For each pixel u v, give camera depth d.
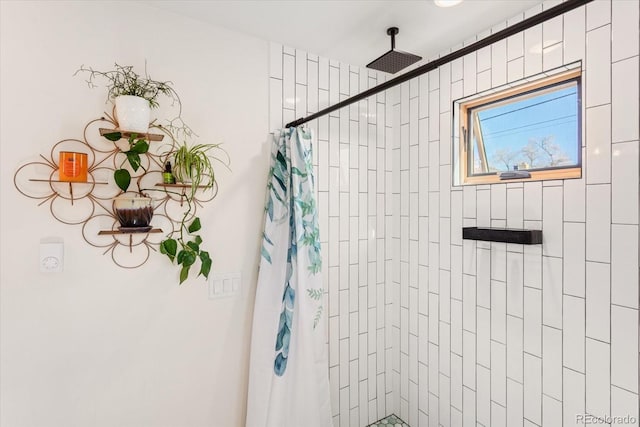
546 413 1.35
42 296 1.19
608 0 1.17
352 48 1.76
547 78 1.41
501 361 1.52
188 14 1.46
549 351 1.35
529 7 1.41
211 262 1.48
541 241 1.36
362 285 2.00
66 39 1.22
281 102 1.71
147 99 1.32
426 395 1.90
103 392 1.29
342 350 1.92
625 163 1.14
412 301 2.00
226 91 1.56
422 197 1.93
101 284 1.29
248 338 1.61
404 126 2.04
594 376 1.22
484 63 1.59
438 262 1.83
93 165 1.26
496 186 1.54
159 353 1.40
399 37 1.66
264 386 1.49
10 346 1.15
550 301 1.34
